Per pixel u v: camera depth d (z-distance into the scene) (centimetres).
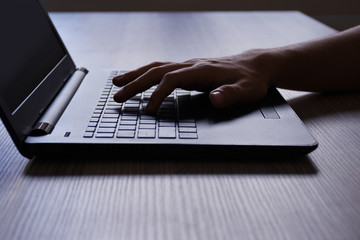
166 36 106
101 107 52
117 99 53
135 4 242
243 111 51
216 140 43
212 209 34
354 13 251
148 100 56
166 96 52
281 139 43
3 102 41
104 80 65
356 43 67
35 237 31
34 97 49
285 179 39
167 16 135
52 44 64
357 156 44
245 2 246
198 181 39
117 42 99
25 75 49
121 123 47
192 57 85
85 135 43
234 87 52
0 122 56
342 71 64
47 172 41
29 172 41
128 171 41
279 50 66
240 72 57
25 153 42
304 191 37
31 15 61
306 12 249
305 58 64
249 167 42
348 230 32
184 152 42
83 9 240
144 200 36
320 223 33
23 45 53
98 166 42
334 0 247
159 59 83
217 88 52
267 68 60
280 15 136
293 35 107
